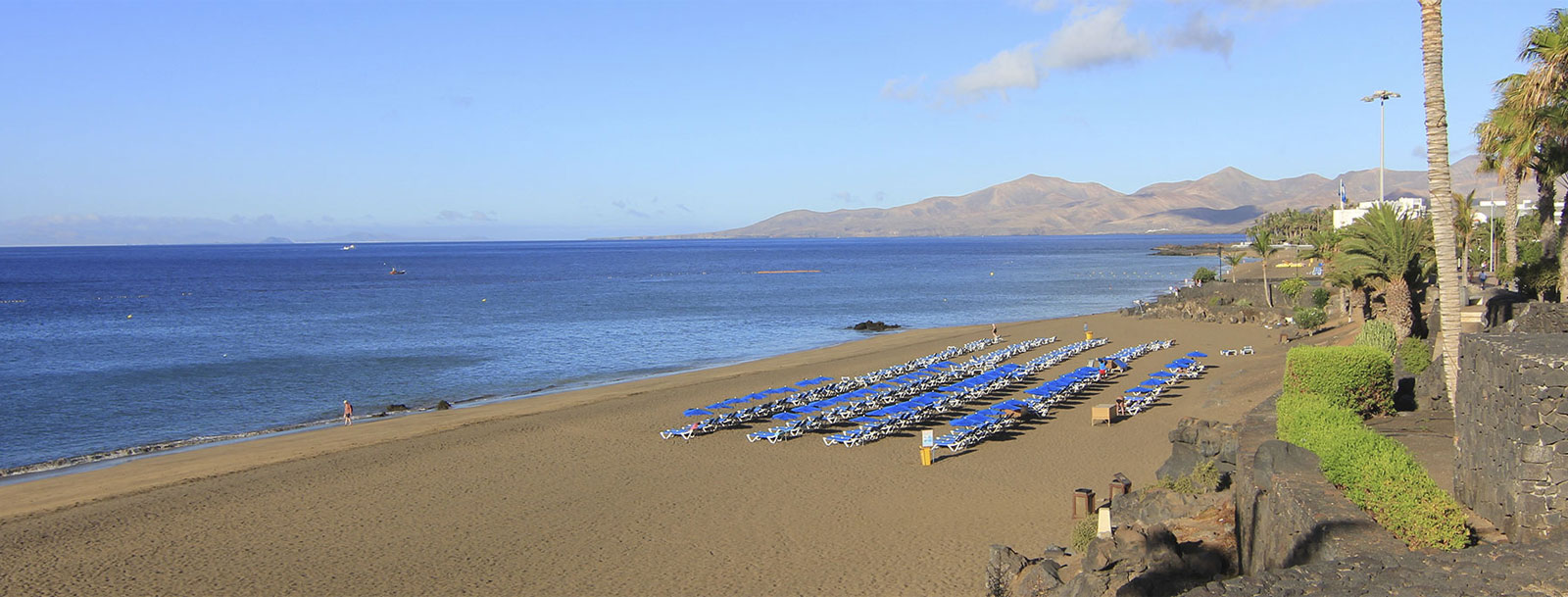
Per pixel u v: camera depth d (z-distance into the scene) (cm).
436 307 10369
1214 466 1816
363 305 10731
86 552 2094
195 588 1869
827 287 13612
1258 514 1275
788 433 3173
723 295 12112
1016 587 1552
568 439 3186
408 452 3028
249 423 3959
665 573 1897
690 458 2895
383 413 4128
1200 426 2067
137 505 2456
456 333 7562
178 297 12225
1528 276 2952
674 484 2588
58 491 2647
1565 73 1972
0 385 4916
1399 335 3092
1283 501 1166
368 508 2405
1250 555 1317
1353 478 1091
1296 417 1525
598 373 5394
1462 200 6806
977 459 2781
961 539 2044
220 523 2286
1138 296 10994
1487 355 1052
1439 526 933
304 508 2411
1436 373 2017
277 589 1856
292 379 5131
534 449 3045
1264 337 5522
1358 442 1188
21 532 2233
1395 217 3169
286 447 3241
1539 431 926
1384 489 1009
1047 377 4384
